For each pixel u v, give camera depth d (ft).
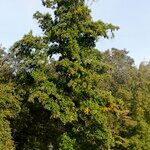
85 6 142.61
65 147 140.77
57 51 146.51
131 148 180.34
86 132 142.72
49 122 150.61
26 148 154.10
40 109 151.33
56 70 143.33
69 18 143.23
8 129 130.62
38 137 154.30
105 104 144.36
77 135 144.15
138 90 203.31
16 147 153.17
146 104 189.57
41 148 154.10
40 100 137.90
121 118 177.06
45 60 142.51
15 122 152.05
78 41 145.07
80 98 142.72
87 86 139.74
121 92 190.90
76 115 138.31
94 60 143.02
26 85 149.89
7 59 163.84
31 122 153.38
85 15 143.64
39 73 141.08
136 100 188.14
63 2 145.89
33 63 142.00
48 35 143.23
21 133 154.30
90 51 145.89
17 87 147.02
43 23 148.46
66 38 142.72
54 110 136.98
